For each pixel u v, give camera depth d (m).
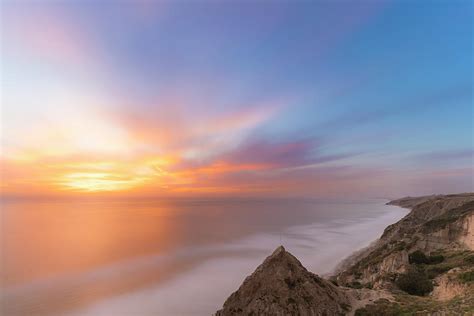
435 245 77.56
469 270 46.81
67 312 67.69
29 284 89.06
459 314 30.66
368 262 76.25
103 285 86.94
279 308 37.97
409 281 51.38
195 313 64.94
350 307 40.28
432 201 140.00
